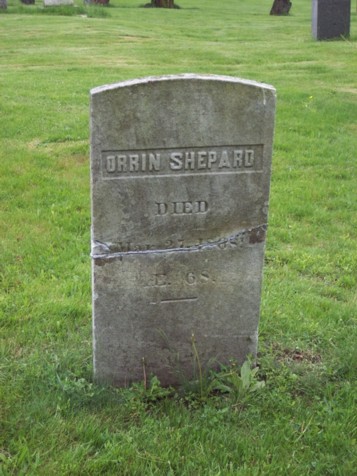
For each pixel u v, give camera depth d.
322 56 8.24
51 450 1.75
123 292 1.95
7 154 4.29
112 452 1.75
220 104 1.83
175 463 1.75
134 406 1.93
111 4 15.88
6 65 7.50
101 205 1.84
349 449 1.80
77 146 4.49
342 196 3.84
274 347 2.30
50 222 3.28
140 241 1.91
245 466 1.73
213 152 1.87
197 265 1.98
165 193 1.88
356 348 2.26
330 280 2.84
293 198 3.73
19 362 2.13
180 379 2.08
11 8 12.80
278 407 1.97
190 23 12.30
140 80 1.76
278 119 5.28
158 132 1.81
